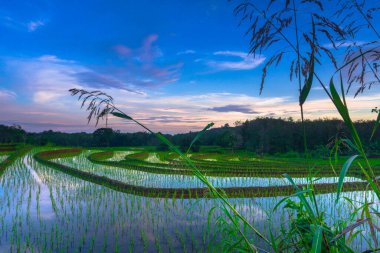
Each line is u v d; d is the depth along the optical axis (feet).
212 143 276.41
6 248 21.27
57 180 53.93
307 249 10.57
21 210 32.55
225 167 85.40
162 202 37.17
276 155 202.59
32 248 20.40
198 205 34.63
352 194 41.55
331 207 30.76
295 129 197.26
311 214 9.34
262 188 46.24
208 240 22.34
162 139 9.21
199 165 89.66
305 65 8.41
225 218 27.96
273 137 220.02
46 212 31.76
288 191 44.34
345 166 7.18
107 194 41.98
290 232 11.82
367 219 7.95
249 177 64.90
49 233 24.73
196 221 27.86
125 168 77.61
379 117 7.29
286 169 80.12
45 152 116.47
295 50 8.68
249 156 195.62
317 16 8.57
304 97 8.46
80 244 22.15
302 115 9.07
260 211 30.73
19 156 101.86
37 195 40.42
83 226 26.73
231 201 37.04
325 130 167.43
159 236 23.84
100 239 23.38
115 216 30.25
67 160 102.83
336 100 7.25
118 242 22.63
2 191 43.39
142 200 38.37
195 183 55.26
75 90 9.54
